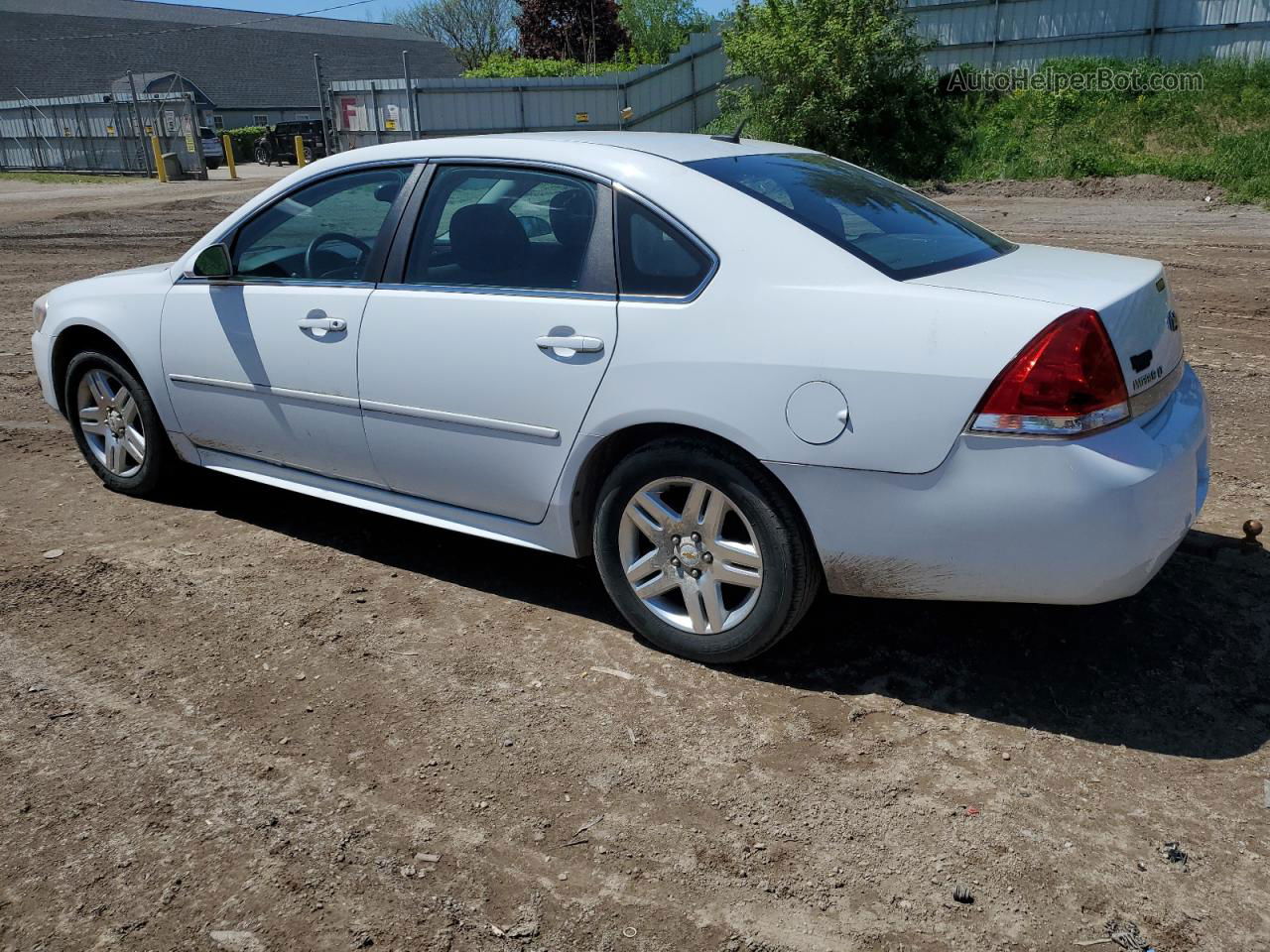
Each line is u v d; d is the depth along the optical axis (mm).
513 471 3590
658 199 3303
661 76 24906
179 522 4723
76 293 4957
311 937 2324
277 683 3354
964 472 2797
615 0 44969
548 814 2721
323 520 4746
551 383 3396
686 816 2703
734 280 3111
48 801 2781
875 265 3033
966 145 18375
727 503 3180
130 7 64062
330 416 4008
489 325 3521
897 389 2836
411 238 3803
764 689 3281
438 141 3883
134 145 32438
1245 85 17328
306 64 57781
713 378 3078
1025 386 2705
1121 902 2389
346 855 2578
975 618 3684
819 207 3361
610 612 3828
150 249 14352
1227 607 3701
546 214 3527
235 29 58500
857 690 3266
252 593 3994
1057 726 3062
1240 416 5844
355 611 3848
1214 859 2518
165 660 3498
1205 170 15398
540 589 4023
